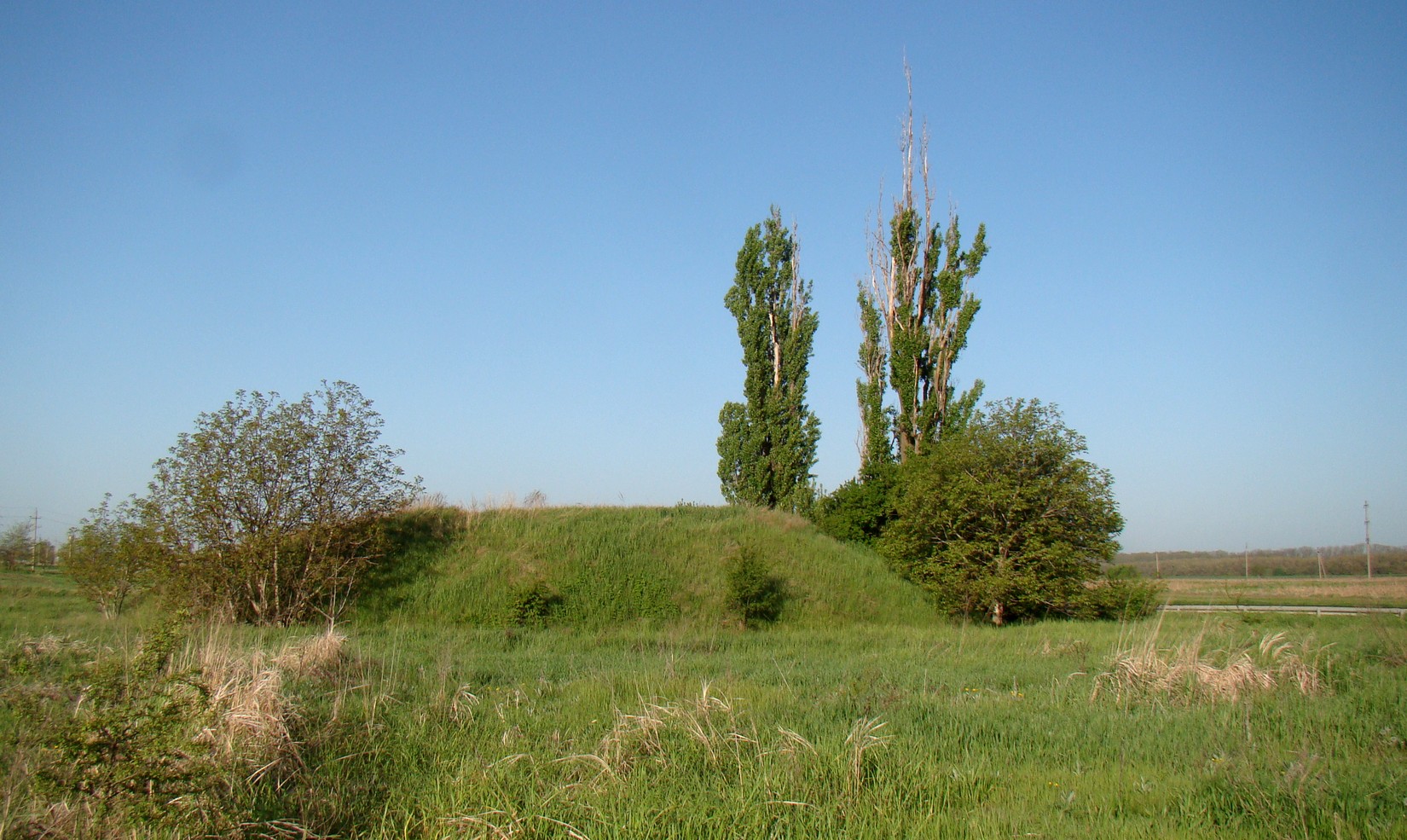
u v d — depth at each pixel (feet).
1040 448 78.64
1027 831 19.42
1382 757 25.86
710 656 52.13
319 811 20.16
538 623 68.64
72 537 66.13
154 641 21.95
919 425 104.88
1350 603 111.65
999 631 67.10
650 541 82.33
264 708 24.84
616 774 22.81
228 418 67.00
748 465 109.70
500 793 21.54
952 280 106.01
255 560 64.28
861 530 98.73
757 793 21.52
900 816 20.34
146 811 17.99
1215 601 117.29
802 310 113.50
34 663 31.86
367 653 42.06
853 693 33.65
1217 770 23.89
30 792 19.39
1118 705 33.76
